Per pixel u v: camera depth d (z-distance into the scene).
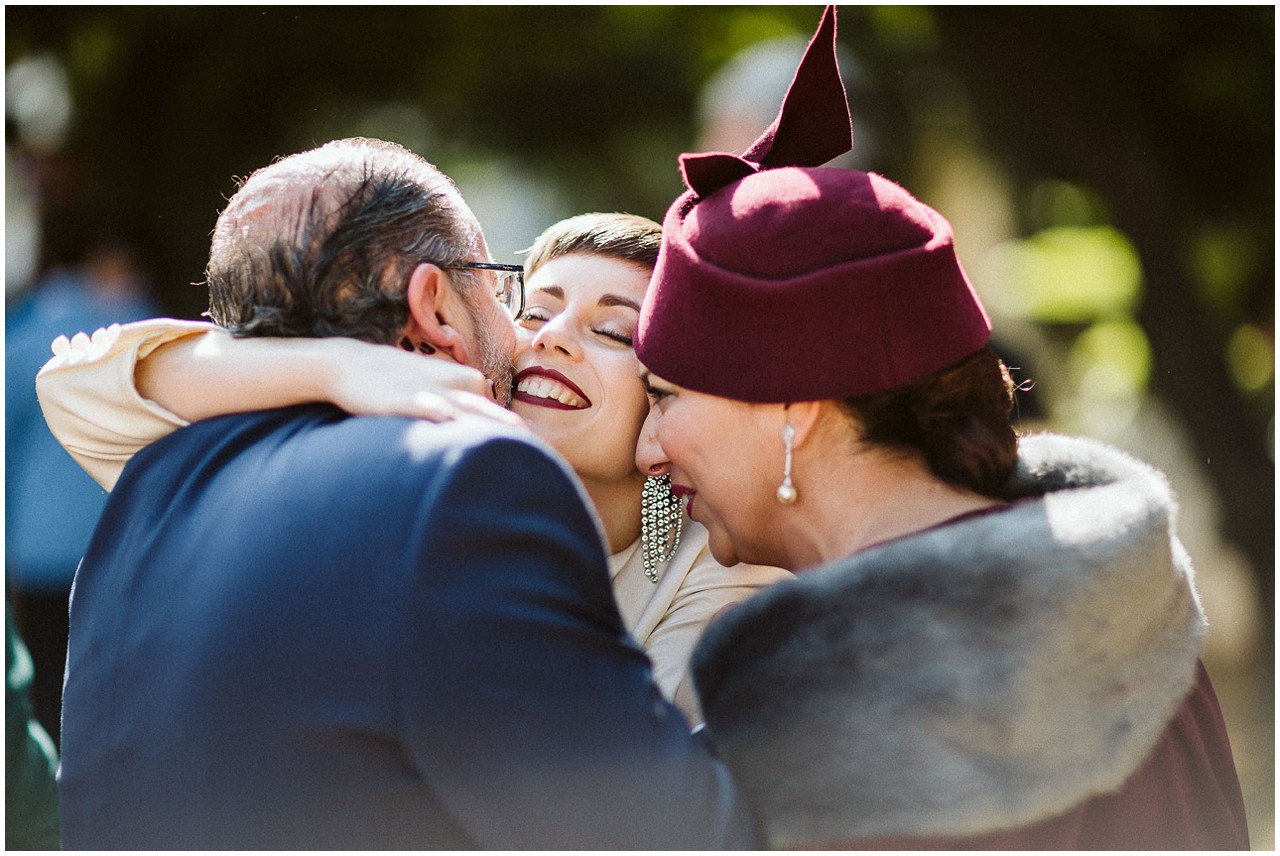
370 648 1.51
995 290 9.26
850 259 1.71
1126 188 6.31
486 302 1.90
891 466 1.77
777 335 1.72
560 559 1.58
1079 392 8.62
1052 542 1.59
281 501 1.62
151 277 4.76
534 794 1.49
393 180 1.82
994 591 1.57
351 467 1.60
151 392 1.88
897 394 1.75
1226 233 6.87
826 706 1.59
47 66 8.25
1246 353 7.09
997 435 1.77
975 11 6.12
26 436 3.91
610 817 1.51
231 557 1.63
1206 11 6.09
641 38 10.34
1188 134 6.38
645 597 2.22
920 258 1.71
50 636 3.88
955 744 1.55
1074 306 9.20
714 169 1.86
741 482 1.82
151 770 1.63
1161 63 6.23
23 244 5.43
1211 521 6.79
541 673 1.52
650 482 2.19
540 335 2.13
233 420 1.79
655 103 11.07
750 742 1.62
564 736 1.51
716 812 1.55
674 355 1.80
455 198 1.88
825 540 1.80
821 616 1.62
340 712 1.52
